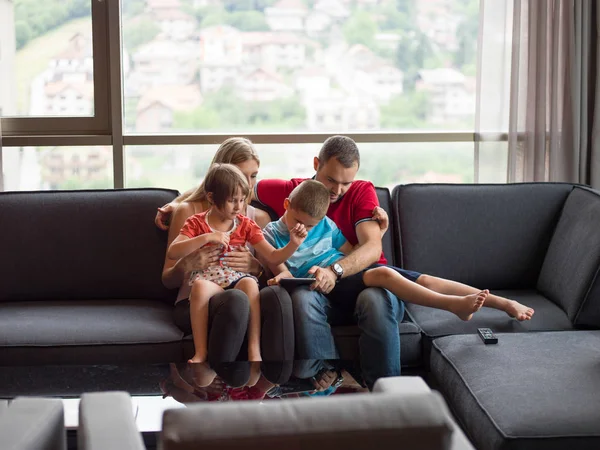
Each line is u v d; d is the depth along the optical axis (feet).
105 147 12.50
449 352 7.80
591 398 6.40
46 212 9.87
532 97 12.01
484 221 10.23
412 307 9.32
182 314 8.64
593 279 8.64
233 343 7.91
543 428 5.99
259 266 9.02
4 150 12.32
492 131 12.12
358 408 2.90
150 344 8.25
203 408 2.86
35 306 9.32
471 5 12.67
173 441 2.73
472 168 13.01
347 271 8.59
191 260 8.77
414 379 4.73
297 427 2.82
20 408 4.58
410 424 2.86
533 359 7.33
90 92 12.34
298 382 6.68
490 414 6.31
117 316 8.80
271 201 9.78
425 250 10.11
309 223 8.93
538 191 10.41
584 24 11.91
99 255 9.78
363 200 9.41
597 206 9.29
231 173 8.63
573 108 12.02
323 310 8.35
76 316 8.79
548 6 11.85
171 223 9.37
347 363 7.61
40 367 7.11
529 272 10.19
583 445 5.94
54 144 12.23
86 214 9.89
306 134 12.44
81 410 4.42
